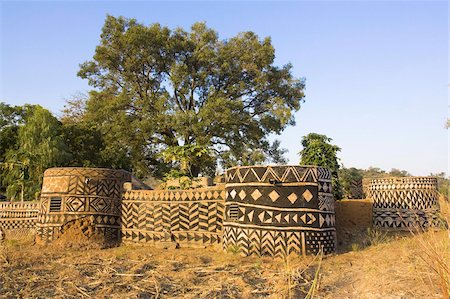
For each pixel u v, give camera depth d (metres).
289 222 10.98
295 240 10.87
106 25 28.67
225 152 30.88
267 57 29.83
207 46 30.42
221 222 12.81
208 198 13.16
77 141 27.20
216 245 12.73
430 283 6.83
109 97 29.66
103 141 28.42
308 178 11.21
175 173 16.23
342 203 14.40
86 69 29.42
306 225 10.94
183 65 28.17
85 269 9.23
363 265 9.51
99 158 27.41
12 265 9.41
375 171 35.94
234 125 29.56
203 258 11.00
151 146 31.09
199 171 28.64
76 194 14.28
